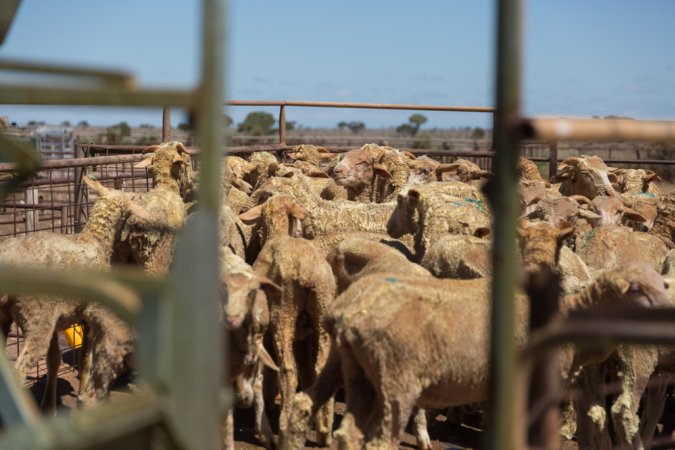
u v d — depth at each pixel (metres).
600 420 6.57
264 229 8.88
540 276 2.20
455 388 5.65
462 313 5.61
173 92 2.11
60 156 29.06
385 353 5.49
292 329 7.21
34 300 6.61
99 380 6.69
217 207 2.13
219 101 2.11
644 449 7.28
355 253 7.91
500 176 2.03
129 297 2.12
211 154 2.11
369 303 5.56
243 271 6.37
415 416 7.38
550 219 9.61
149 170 11.26
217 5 2.08
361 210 9.86
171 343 2.09
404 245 9.13
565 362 6.00
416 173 13.26
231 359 6.39
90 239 7.41
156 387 2.09
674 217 10.38
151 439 2.12
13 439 1.96
